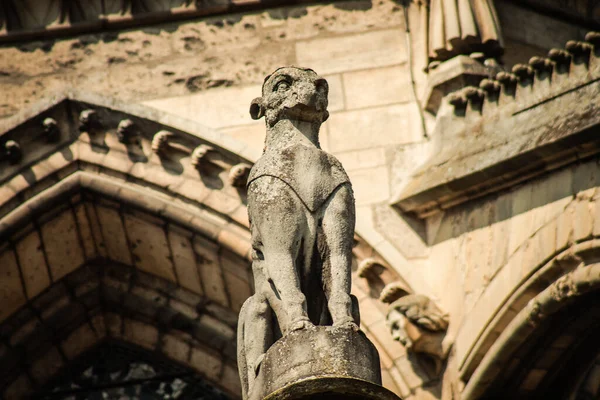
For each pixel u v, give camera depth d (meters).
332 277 20.14
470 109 30.66
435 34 31.80
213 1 33.22
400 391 29.28
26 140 31.81
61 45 33.03
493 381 28.50
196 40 32.97
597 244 26.42
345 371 19.09
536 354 28.30
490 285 28.34
